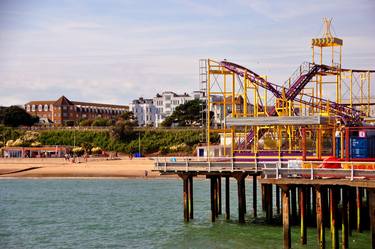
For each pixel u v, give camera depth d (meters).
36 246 48.41
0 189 93.19
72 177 110.38
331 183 37.62
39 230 55.72
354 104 82.75
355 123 56.66
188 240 48.16
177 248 45.84
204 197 76.88
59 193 86.69
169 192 84.56
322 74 72.25
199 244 46.66
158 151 144.00
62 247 47.78
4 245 48.97
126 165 118.69
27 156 144.50
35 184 100.75
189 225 53.81
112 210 67.81
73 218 62.53
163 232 52.34
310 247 41.59
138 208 68.88
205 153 111.38
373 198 35.84
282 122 49.97
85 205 72.88
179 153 139.00
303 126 53.66
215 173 50.09
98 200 77.44
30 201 77.94
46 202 76.62
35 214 66.19
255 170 48.47
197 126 161.50
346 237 40.91
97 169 115.00
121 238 50.69
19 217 64.00
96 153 147.12
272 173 40.47
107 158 133.12
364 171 37.78
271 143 69.38
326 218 49.72
